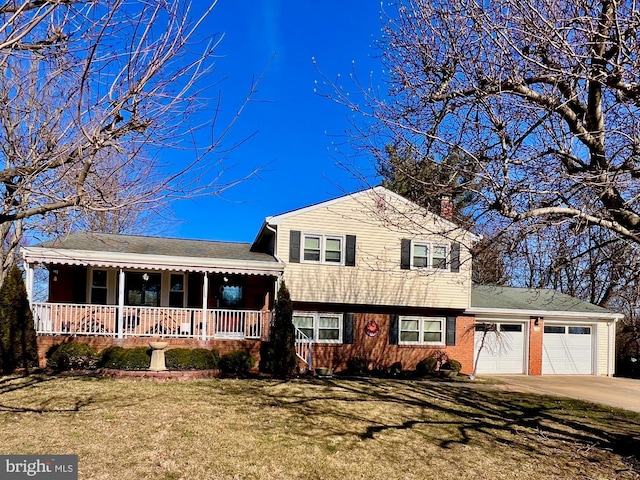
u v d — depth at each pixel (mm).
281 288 16422
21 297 14336
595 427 10844
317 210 18234
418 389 14219
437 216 8922
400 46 7375
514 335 20594
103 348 15359
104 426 8680
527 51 6551
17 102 5012
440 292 19188
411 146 7281
